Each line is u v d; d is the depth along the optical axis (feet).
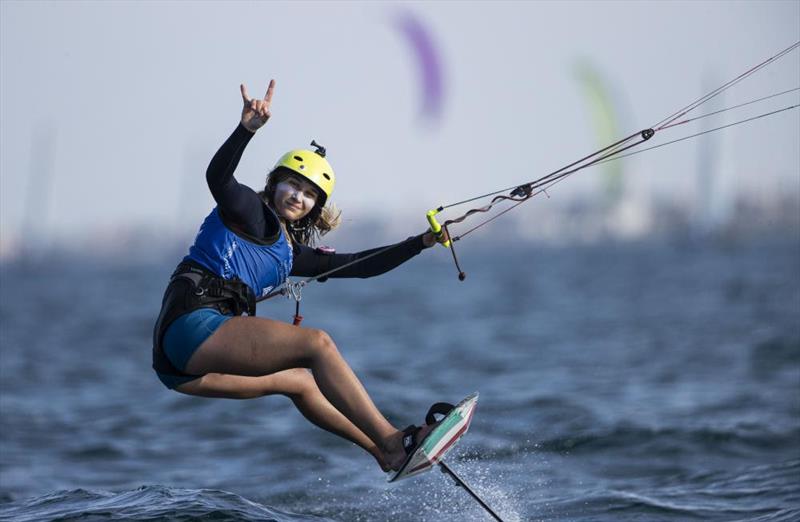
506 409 195.31
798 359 266.36
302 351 80.69
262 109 79.25
